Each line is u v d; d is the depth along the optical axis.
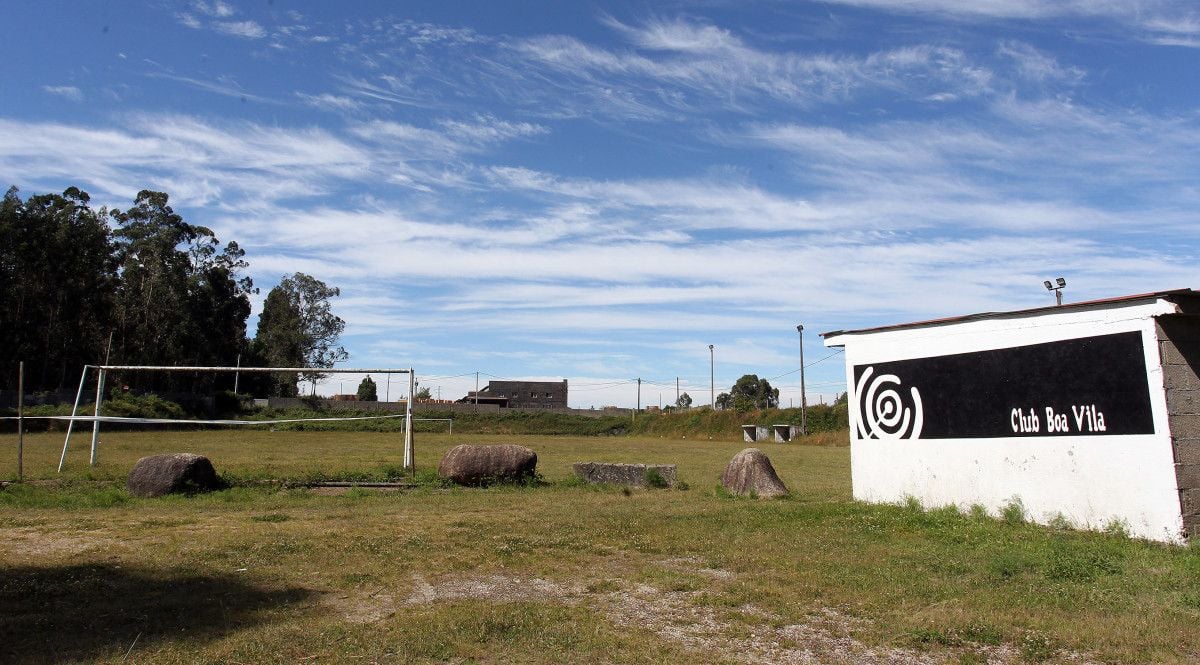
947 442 12.70
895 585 7.77
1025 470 11.51
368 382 95.00
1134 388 10.16
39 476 17.20
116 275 65.19
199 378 69.38
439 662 5.54
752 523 11.63
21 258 56.59
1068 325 11.04
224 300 73.69
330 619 6.55
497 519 12.09
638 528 11.16
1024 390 11.59
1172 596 7.27
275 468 21.36
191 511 12.84
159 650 5.67
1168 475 9.70
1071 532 10.50
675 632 6.34
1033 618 6.62
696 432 80.06
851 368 14.62
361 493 15.38
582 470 17.97
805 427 66.44
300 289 87.81
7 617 6.45
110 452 27.55
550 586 7.86
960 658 5.75
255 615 6.61
